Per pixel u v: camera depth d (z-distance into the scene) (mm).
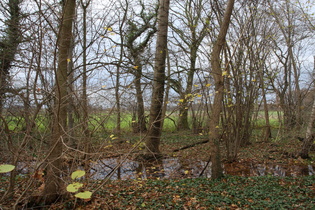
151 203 5672
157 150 10898
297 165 9656
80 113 6074
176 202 5715
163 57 10750
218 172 7668
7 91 4941
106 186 6793
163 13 11148
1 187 5883
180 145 14289
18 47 5836
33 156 5059
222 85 7449
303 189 6332
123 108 6336
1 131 4176
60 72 5129
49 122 5160
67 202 5145
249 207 5383
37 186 5637
